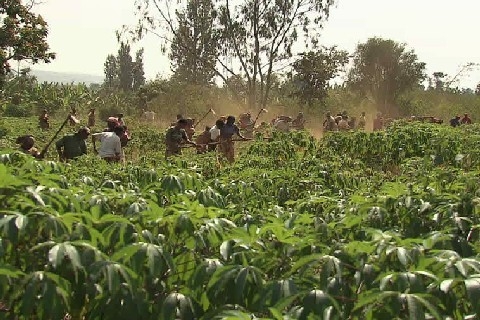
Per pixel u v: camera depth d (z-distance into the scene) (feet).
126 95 182.91
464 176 19.35
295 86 150.10
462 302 9.87
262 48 134.31
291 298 9.14
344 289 10.60
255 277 9.91
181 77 152.56
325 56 141.59
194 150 47.80
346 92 168.66
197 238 11.66
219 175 28.35
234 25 132.77
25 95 149.48
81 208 14.15
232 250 11.43
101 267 9.43
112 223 12.15
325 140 47.83
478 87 193.57
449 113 147.02
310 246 11.89
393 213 15.92
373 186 25.41
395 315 8.67
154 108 135.44
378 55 167.12
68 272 10.13
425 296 8.98
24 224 10.20
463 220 14.28
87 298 10.46
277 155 38.29
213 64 140.87
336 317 9.27
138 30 133.18
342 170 30.37
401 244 11.48
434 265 10.46
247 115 72.13
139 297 10.03
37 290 9.61
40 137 70.03
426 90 181.27
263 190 23.62
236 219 15.65
